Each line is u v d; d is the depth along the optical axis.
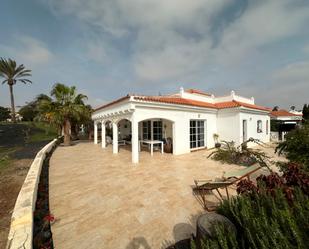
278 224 2.14
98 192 5.76
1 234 3.47
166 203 4.95
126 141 18.22
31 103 43.31
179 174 7.64
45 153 11.31
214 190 5.79
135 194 5.57
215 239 2.27
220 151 10.88
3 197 5.29
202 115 14.01
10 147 16.11
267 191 3.07
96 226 3.90
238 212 2.79
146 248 3.21
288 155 5.40
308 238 1.94
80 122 20.06
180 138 12.25
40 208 4.71
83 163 9.91
